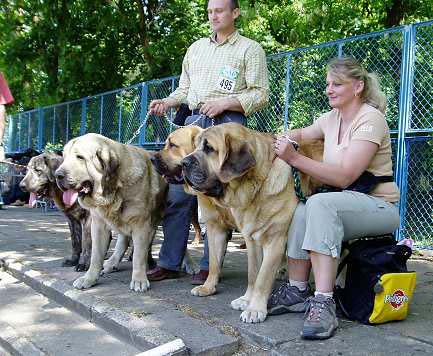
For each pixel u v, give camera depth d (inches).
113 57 577.3
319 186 135.1
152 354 97.4
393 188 123.9
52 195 186.7
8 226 322.3
